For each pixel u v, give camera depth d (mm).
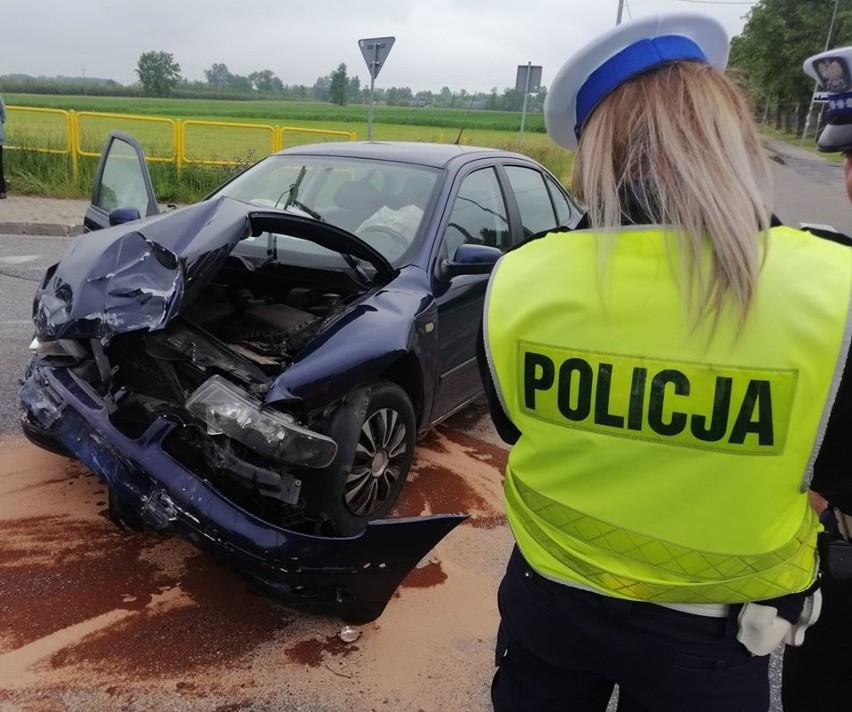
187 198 11633
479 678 2432
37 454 3545
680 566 1118
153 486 2410
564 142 1297
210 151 12891
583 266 1110
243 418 2408
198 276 2619
